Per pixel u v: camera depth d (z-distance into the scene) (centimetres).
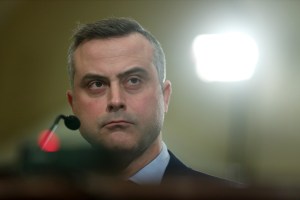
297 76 1249
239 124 1257
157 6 1335
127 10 1372
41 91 1458
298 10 1262
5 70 1482
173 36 1317
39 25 1480
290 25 1262
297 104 1245
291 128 1242
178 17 1322
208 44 1238
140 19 1347
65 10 1454
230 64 1232
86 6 1430
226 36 1224
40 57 1477
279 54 1262
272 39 1268
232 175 1133
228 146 1259
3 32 1523
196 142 1270
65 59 1461
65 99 1452
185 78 1291
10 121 1449
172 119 1286
